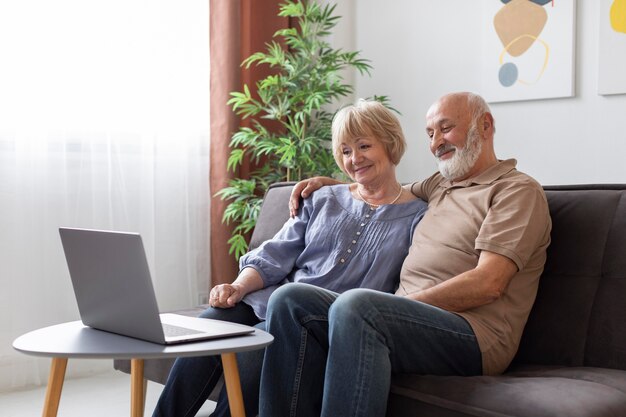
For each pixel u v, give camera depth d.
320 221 2.21
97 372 3.27
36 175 3.07
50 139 3.11
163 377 2.21
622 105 2.90
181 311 2.46
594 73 2.97
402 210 2.14
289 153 3.26
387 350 1.64
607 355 1.77
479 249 1.84
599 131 2.97
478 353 1.75
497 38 3.24
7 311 3.00
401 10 3.63
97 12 3.21
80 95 3.18
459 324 1.74
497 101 3.25
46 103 3.08
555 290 1.89
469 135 2.02
